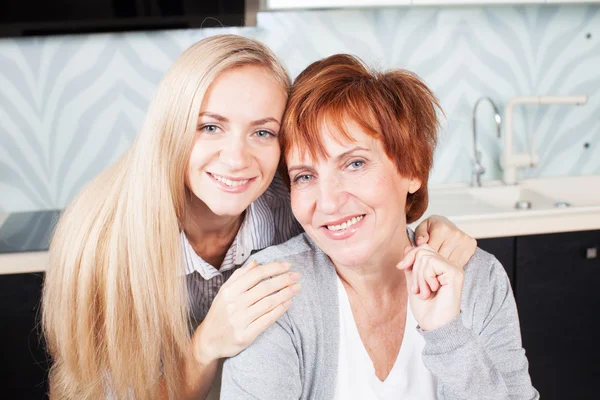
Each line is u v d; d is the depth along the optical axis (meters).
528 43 2.51
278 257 1.25
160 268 1.29
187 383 1.33
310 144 1.10
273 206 1.53
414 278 1.09
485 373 1.07
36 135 2.33
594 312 2.17
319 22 2.37
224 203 1.26
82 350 1.38
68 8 2.14
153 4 2.18
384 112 1.09
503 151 2.53
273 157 1.25
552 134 2.59
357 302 1.21
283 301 1.14
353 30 2.39
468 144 2.54
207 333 1.23
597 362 2.19
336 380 1.17
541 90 2.56
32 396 2.01
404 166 1.13
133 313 1.34
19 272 1.93
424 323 1.09
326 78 1.11
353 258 1.13
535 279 2.11
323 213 1.12
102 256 1.35
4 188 2.36
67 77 2.30
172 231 1.29
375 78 1.14
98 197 1.40
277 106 1.22
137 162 1.29
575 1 2.32
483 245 2.06
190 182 1.27
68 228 1.41
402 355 1.19
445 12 2.43
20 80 2.29
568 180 2.58
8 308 1.95
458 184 2.54
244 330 1.14
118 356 1.34
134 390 1.36
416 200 1.26
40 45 2.27
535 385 2.16
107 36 2.29
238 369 1.13
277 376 1.11
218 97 1.20
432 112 1.19
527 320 2.13
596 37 2.55
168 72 1.25
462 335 1.06
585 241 2.12
